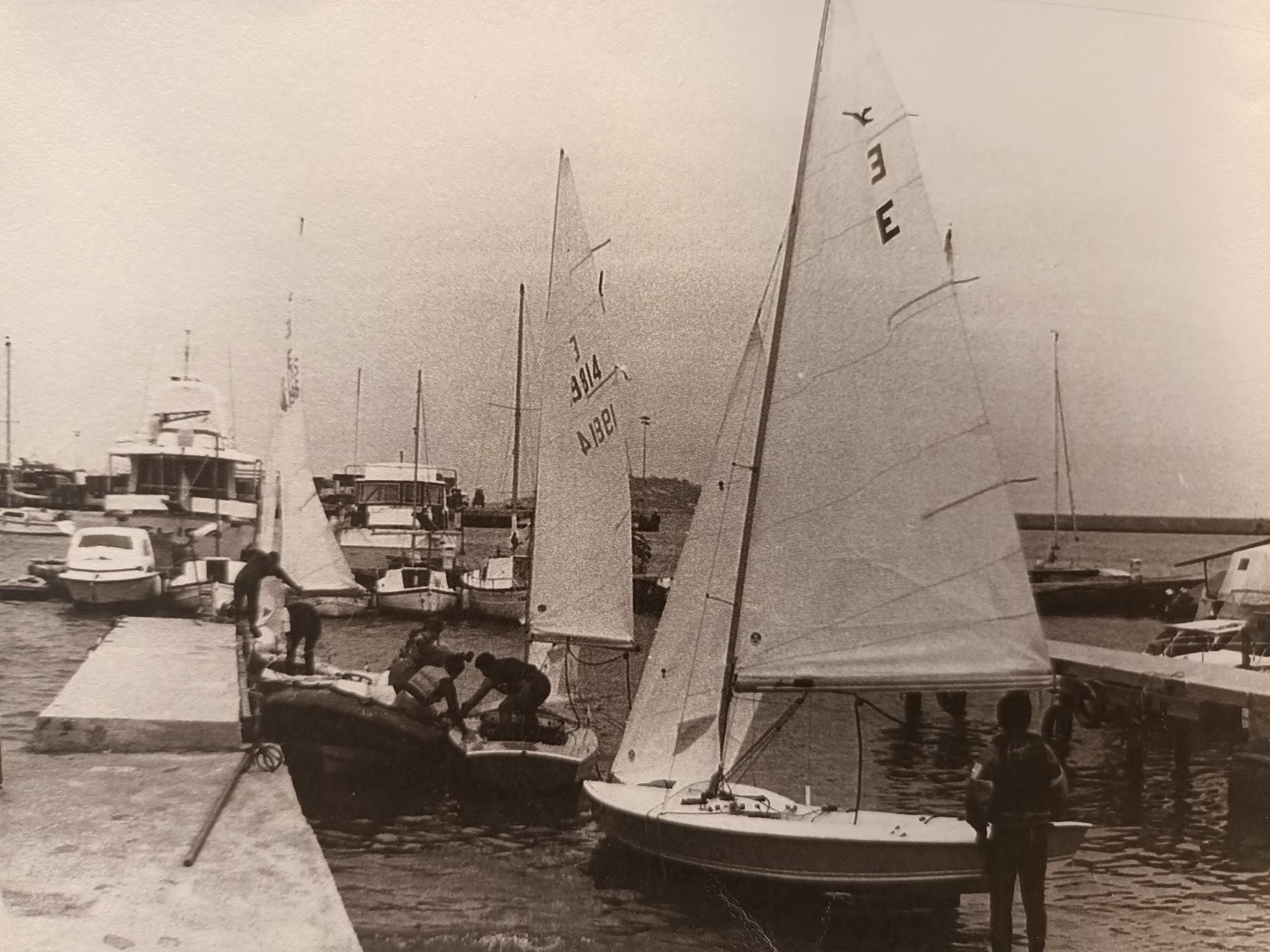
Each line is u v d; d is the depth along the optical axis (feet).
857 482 25.96
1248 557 54.70
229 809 24.12
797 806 26.96
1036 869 23.07
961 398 25.54
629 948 23.84
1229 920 26.89
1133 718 39.14
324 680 34.27
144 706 29.30
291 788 25.85
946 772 35.19
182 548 43.83
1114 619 68.74
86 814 23.16
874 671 25.80
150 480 42.55
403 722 31.76
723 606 28.84
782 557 26.25
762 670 26.30
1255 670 43.16
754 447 27.71
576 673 36.91
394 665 32.91
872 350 25.93
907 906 24.99
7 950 17.17
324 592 43.98
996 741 23.56
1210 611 55.62
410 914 24.71
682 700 29.09
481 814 30.81
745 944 24.48
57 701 29.35
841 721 40.24
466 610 43.27
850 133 26.07
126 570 42.78
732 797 26.76
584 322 36.22
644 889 26.22
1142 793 36.91
